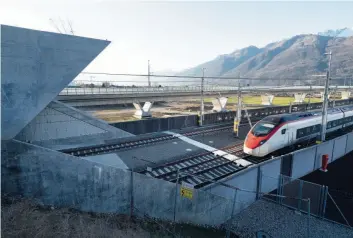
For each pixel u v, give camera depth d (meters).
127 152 22.38
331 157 26.38
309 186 18.31
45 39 14.20
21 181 11.77
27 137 17.47
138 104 36.53
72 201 12.32
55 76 14.85
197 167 20.00
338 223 17.56
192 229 13.88
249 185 18.00
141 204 13.38
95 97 28.17
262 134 22.20
